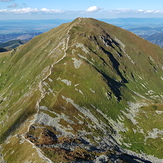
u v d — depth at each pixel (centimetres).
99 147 9219
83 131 10362
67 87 13775
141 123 12525
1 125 11956
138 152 10088
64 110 11675
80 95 13262
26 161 6944
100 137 10450
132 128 11988
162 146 10656
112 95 14262
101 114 12425
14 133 10462
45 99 12294
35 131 9262
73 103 12381
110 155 8125
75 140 9112
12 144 8619
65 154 7169
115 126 11888
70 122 10769
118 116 12775
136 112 13625
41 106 11612
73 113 11638
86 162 6931
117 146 10212
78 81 14488
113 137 10906
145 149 10412
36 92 13150
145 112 13625
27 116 11225
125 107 13812
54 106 11731
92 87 14250
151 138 11312
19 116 11362
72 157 7000
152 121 12731
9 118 11819
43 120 10388
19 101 13462
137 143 10806
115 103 13800
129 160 8325
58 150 7462
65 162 6519
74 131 10094
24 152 7600
